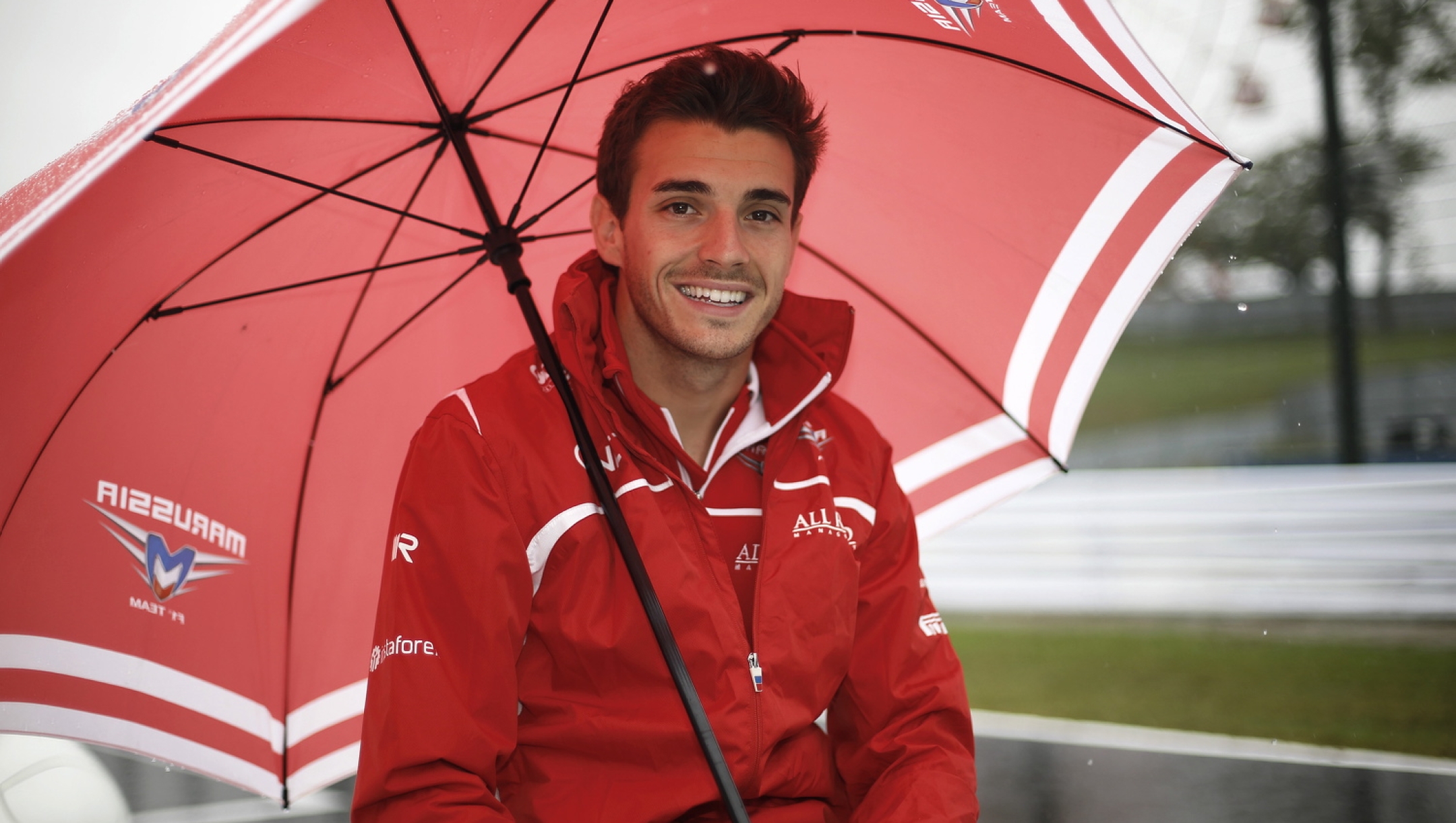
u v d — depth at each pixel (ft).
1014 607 26.13
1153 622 23.20
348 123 5.78
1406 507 21.97
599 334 6.08
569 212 6.88
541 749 5.60
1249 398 60.34
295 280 6.07
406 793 5.10
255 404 6.15
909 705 6.16
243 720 6.23
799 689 5.72
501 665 5.35
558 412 5.74
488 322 6.91
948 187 6.59
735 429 6.13
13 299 4.99
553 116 6.42
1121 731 16.11
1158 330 74.08
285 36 4.96
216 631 6.12
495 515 5.42
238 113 5.20
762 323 5.90
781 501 5.94
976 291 6.84
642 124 5.82
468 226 6.66
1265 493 23.76
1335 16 35.65
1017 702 18.24
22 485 5.49
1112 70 5.71
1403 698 16.65
